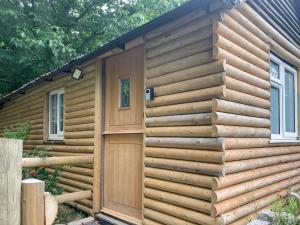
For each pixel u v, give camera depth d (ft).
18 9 37.47
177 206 11.39
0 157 4.30
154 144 12.45
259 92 12.71
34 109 24.82
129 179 14.35
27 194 4.42
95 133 16.06
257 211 12.14
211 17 10.39
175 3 41.11
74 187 17.79
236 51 11.28
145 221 12.63
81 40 47.39
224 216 10.11
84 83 17.49
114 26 41.60
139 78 14.08
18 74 42.16
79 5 47.14
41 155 18.28
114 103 15.55
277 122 15.28
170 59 11.98
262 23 13.44
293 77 17.26
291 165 15.92
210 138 10.36
